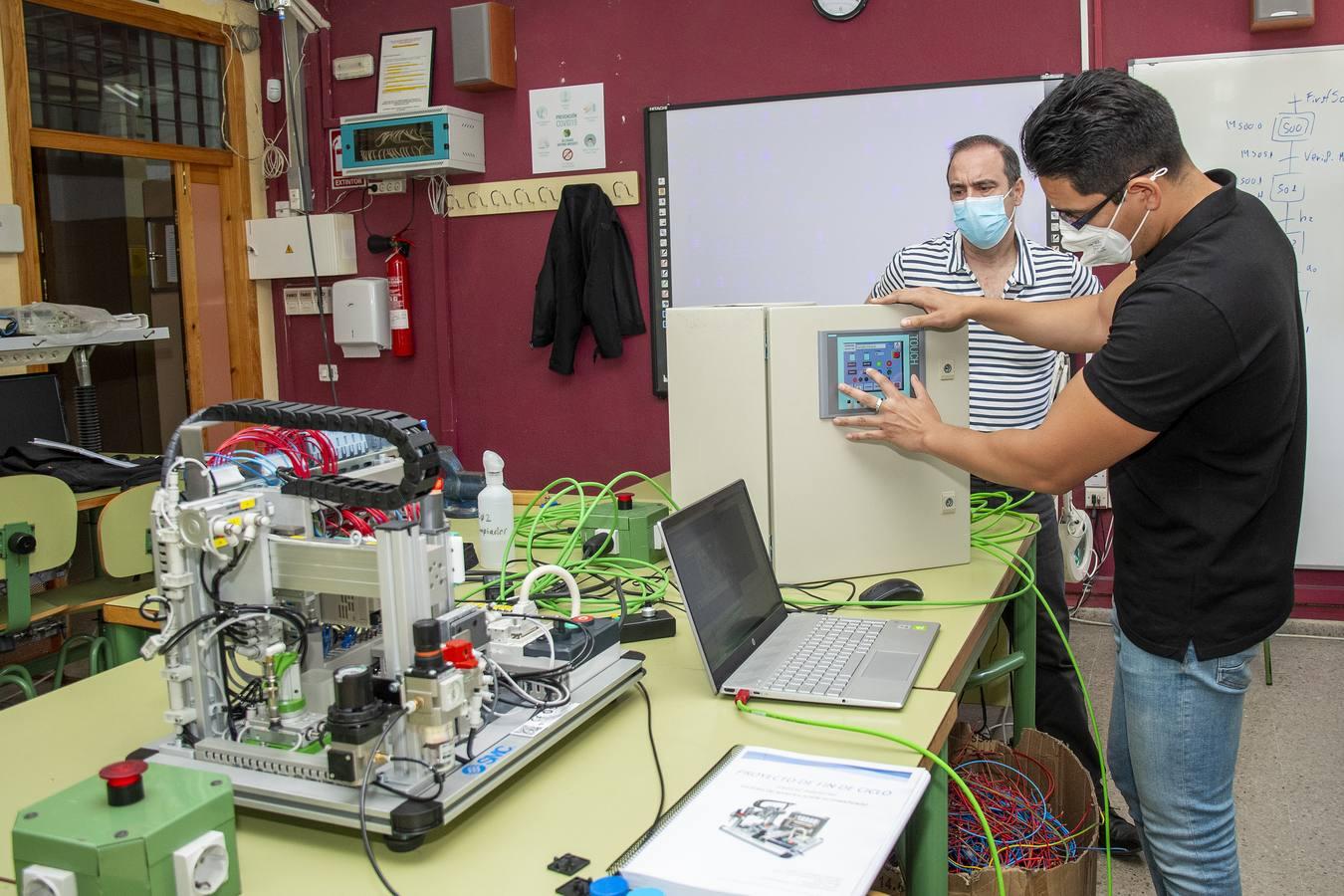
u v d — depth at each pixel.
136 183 4.78
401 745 1.15
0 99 4.10
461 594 1.97
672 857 1.05
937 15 4.14
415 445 1.19
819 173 4.36
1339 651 3.76
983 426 2.74
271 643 1.25
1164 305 1.40
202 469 1.27
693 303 4.62
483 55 4.63
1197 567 1.50
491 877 1.07
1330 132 3.74
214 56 5.12
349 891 1.06
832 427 1.97
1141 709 1.60
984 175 2.61
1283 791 2.82
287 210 5.27
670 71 4.55
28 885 1.00
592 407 4.88
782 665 1.57
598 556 2.16
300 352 5.46
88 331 3.79
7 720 1.54
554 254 4.72
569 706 1.34
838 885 0.99
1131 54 3.93
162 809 1.02
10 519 2.83
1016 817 1.86
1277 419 1.44
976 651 1.80
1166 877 1.64
